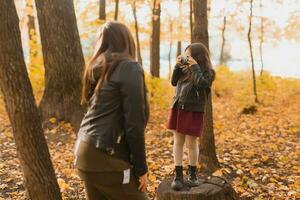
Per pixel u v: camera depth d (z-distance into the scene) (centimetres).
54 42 845
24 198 525
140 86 259
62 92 851
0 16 315
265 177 640
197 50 455
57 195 356
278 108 1448
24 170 346
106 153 263
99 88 266
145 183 275
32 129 337
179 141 462
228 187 470
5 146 766
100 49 281
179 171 462
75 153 275
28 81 335
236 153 786
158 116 1146
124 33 279
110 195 280
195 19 596
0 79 328
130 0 1443
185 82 456
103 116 266
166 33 2078
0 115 1026
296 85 1856
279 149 843
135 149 261
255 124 1144
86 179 274
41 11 844
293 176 652
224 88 1761
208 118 636
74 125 828
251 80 1675
